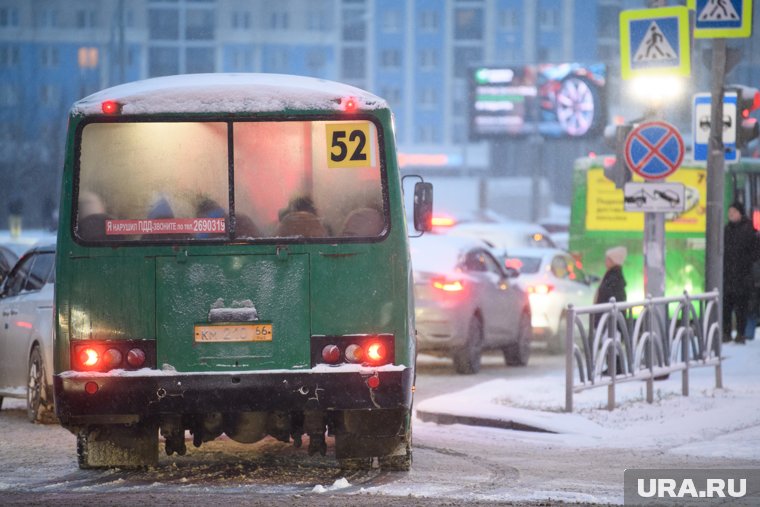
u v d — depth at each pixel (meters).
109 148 32.34
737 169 89.38
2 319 48.44
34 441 40.38
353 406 31.70
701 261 85.56
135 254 32.06
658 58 57.41
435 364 69.56
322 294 32.09
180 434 33.59
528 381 53.78
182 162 32.38
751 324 75.25
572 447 39.84
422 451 38.91
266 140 32.47
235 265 32.09
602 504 29.34
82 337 31.94
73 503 28.81
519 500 29.62
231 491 30.83
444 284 61.91
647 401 49.00
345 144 32.47
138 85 33.16
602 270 89.94
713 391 53.22
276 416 33.22
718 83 67.50
